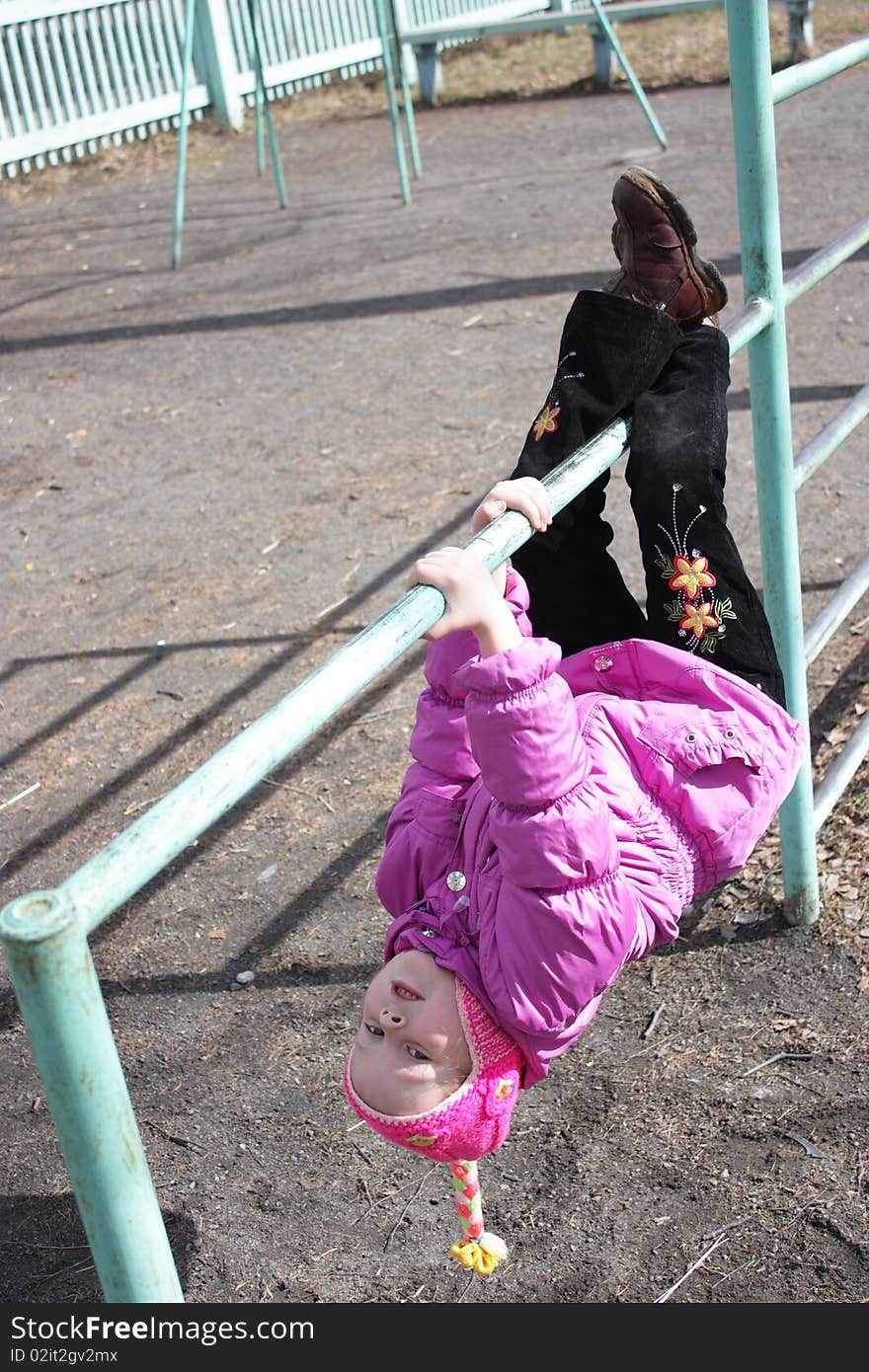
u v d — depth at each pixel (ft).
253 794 13.42
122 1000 11.07
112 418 23.18
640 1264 8.34
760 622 7.09
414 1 49.62
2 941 3.72
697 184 30.91
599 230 29.07
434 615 5.11
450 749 6.07
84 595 17.61
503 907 5.37
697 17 51.19
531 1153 9.19
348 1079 5.48
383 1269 8.54
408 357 23.97
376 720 14.32
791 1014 10.00
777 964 10.43
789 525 9.46
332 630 16.06
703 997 10.27
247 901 12.00
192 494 20.06
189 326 27.14
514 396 21.76
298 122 45.11
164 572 17.90
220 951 11.47
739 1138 9.07
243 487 20.06
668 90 41.55
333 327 25.95
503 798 5.21
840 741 12.62
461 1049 5.34
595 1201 8.78
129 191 39.29
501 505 6.13
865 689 13.33
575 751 5.21
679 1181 8.83
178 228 30.94
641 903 5.67
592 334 7.50
